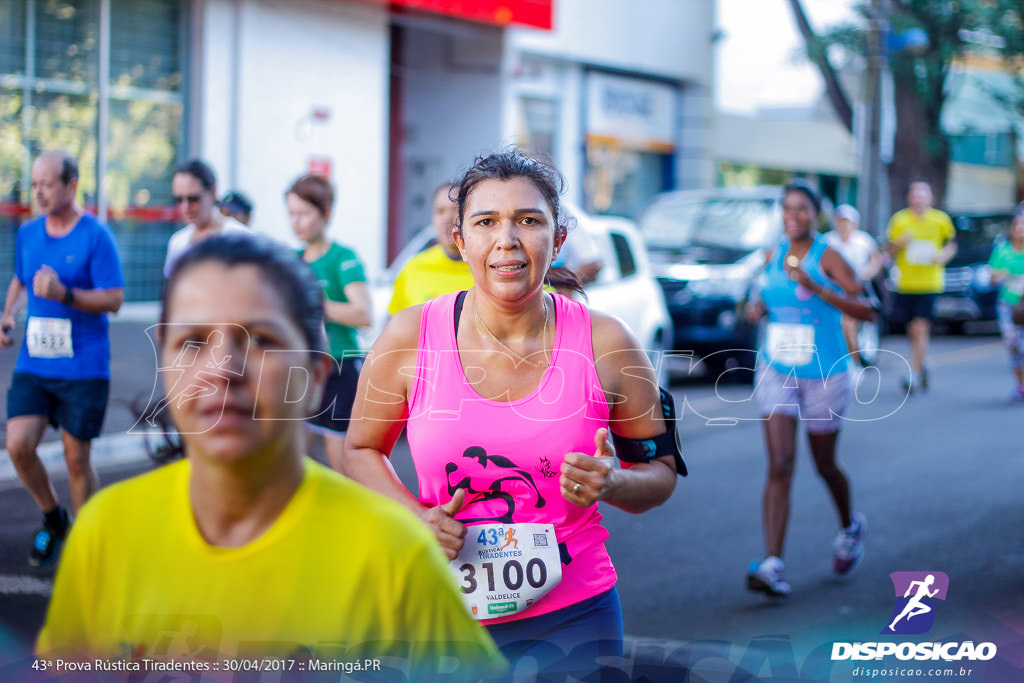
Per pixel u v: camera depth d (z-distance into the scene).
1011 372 13.17
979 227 17.97
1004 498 6.78
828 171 28.39
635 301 9.39
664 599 4.88
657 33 21.11
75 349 4.75
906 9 20.94
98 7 12.35
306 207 5.24
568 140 19.66
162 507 1.48
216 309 1.39
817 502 6.77
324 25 14.52
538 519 2.49
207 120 13.32
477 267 2.47
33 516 5.70
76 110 12.32
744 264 11.98
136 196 12.92
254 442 1.40
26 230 4.89
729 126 24.11
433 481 2.51
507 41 17.58
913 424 9.50
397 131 18.50
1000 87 23.97
